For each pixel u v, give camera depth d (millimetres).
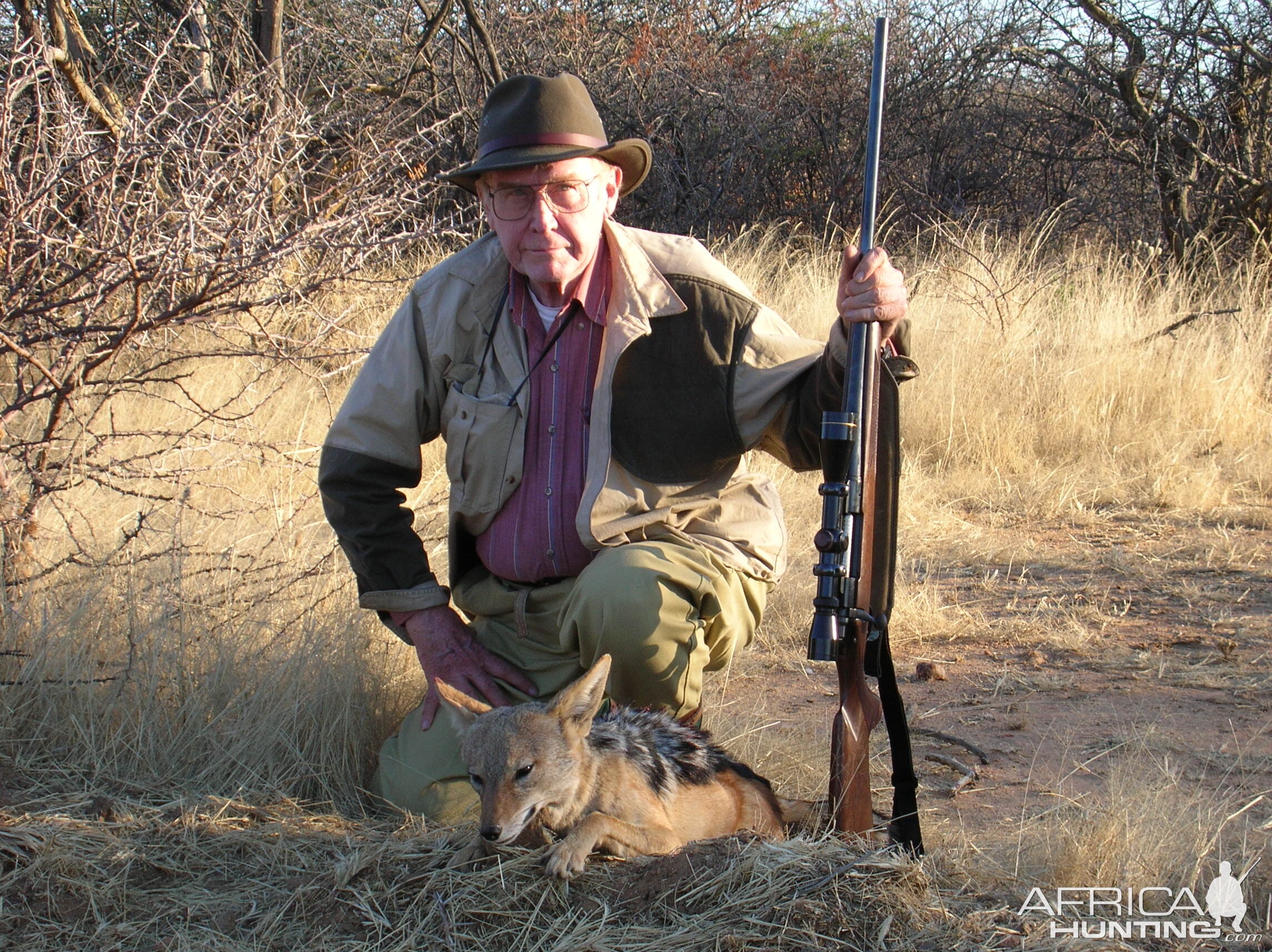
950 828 3553
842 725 3090
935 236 11484
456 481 3824
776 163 13312
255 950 2857
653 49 13281
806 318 9250
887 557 3322
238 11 9875
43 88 5672
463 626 3879
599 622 3518
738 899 2807
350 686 4039
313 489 6270
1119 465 8000
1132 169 12164
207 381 6895
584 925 2785
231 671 4043
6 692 3834
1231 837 3393
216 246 4543
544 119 3529
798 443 3721
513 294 3760
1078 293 9766
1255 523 7039
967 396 8383
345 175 7492
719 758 3451
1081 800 3721
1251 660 5031
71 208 4715
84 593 4270
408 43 12469
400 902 2963
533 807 2996
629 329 3619
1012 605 5836
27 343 4262
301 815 3582
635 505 3670
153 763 3787
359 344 7191
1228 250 11188
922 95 13586
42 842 3186
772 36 14719
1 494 4281
